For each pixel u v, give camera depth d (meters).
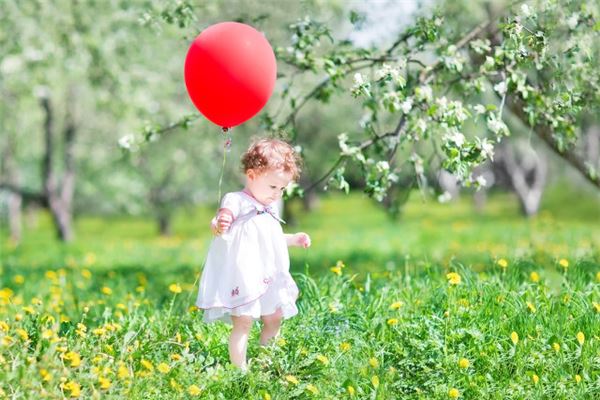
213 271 4.74
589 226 21.03
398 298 6.00
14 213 37.81
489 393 4.48
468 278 6.23
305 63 7.20
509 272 7.09
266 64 4.91
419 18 6.52
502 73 6.32
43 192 26.66
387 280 7.25
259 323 5.48
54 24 13.42
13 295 9.27
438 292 5.88
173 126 7.54
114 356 4.83
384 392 4.38
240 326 4.72
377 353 4.84
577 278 6.78
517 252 11.50
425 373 4.67
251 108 4.98
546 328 5.31
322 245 17.39
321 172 26.80
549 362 4.78
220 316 4.71
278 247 4.82
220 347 5.12
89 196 37.44
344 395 4.43
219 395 4.45
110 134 26.62
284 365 4.74
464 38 7.09
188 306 6.11
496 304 5.55
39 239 39.69
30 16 13.41
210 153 25.08
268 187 4.78
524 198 35.38
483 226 19.91
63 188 26.88
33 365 4.20
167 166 27.80
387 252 15.00
